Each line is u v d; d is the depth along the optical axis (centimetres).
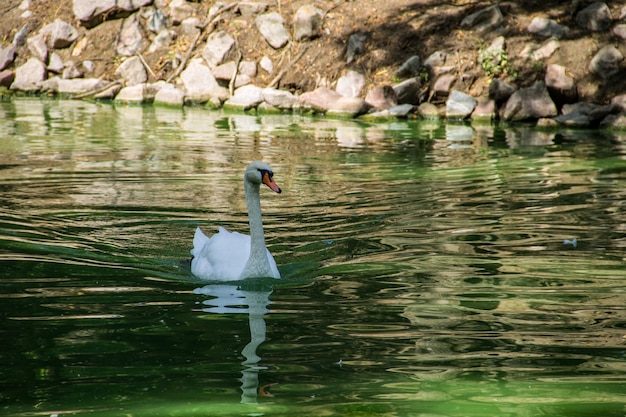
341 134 2177
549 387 681
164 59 2814
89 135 2078
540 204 1380
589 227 1226
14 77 2883
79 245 1136
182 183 1548
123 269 1038
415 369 720
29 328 812
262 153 1873
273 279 1001
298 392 669
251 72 2712
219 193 1471
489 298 918
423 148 1969
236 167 1703
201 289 965
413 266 1047
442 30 2675
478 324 834
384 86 2552
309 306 898
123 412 629
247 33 2788
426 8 2767
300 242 1166
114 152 1847
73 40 2923
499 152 1917
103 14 2925
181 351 758
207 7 2897
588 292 937
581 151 1930
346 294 938
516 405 645
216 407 639
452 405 646
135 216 1303
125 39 2892
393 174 1645
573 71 2506
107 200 1401
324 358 743
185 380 691
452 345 777
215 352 755
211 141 2025
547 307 887
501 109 2488
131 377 696
